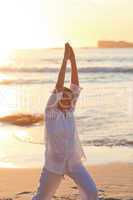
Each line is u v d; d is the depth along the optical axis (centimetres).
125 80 4559
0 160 1214
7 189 873
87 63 7088
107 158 1233
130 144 1472
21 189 872
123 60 7712
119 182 928
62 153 568
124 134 1661
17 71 5772
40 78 4788
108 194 820
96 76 5169
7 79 4634
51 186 578
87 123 1934
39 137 1627
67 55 589
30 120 2014
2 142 1521
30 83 4253
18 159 1234
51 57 8456
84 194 564
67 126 570
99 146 1442
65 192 830
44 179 576
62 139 568
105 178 970
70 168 570
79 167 571
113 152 1330
